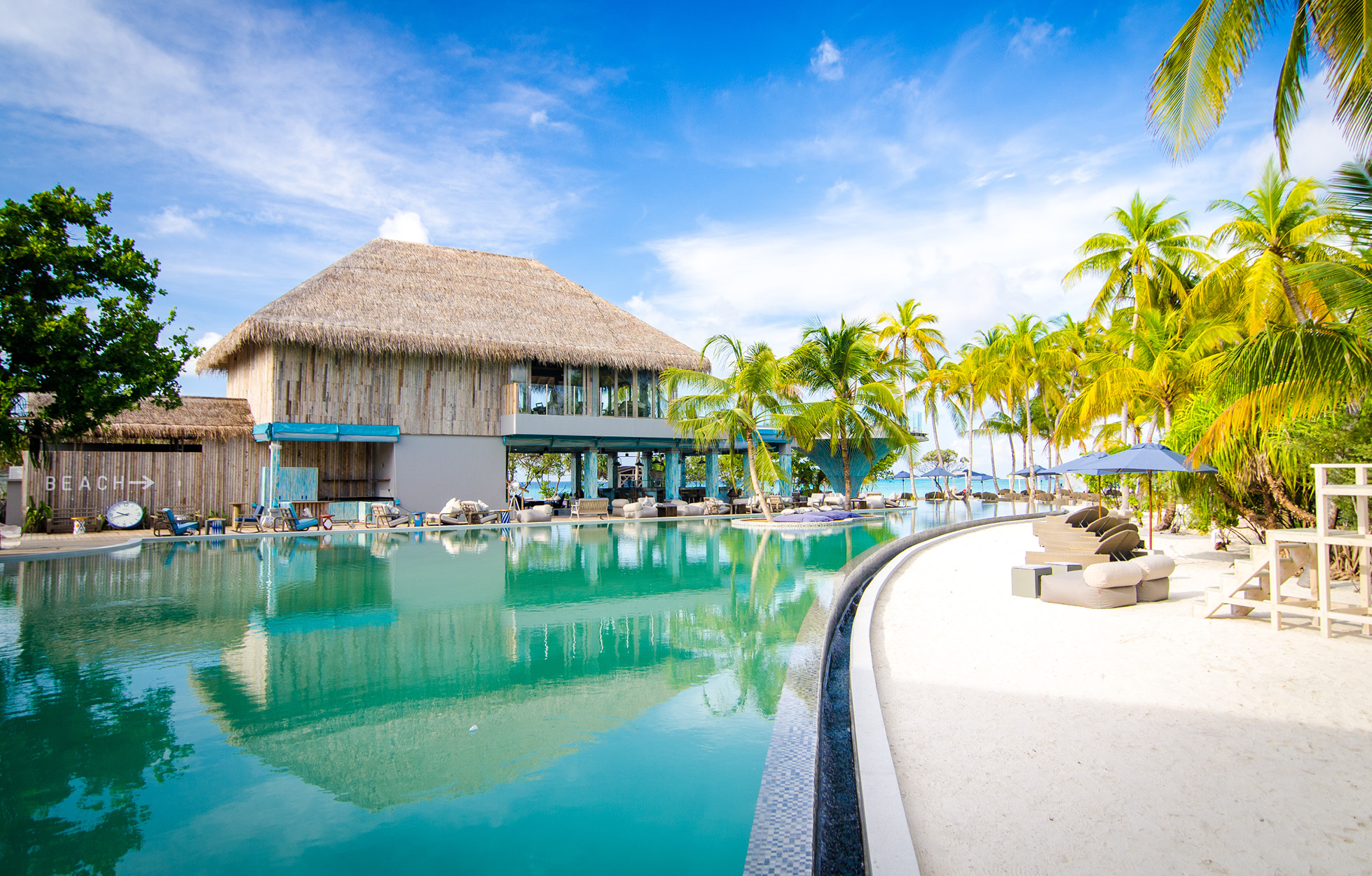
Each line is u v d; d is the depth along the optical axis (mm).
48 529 16734
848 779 3492
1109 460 10977
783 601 8289
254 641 6289
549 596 8547
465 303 23406
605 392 24719
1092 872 2357
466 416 22750
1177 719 3914
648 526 19578
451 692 4898
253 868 2732
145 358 12086
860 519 22125
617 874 2713
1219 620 6668
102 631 6672
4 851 2838
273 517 17859
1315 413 8047
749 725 4324
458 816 3172
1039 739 3609
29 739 4012
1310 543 6508
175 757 3793
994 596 8078
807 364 24641
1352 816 2764
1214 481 11797
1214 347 15484
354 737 4098
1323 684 4562
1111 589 7305
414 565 11453
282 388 19984
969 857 2467
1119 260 22641
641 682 5137
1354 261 8859
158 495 18953
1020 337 29234
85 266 11742
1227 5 7180
